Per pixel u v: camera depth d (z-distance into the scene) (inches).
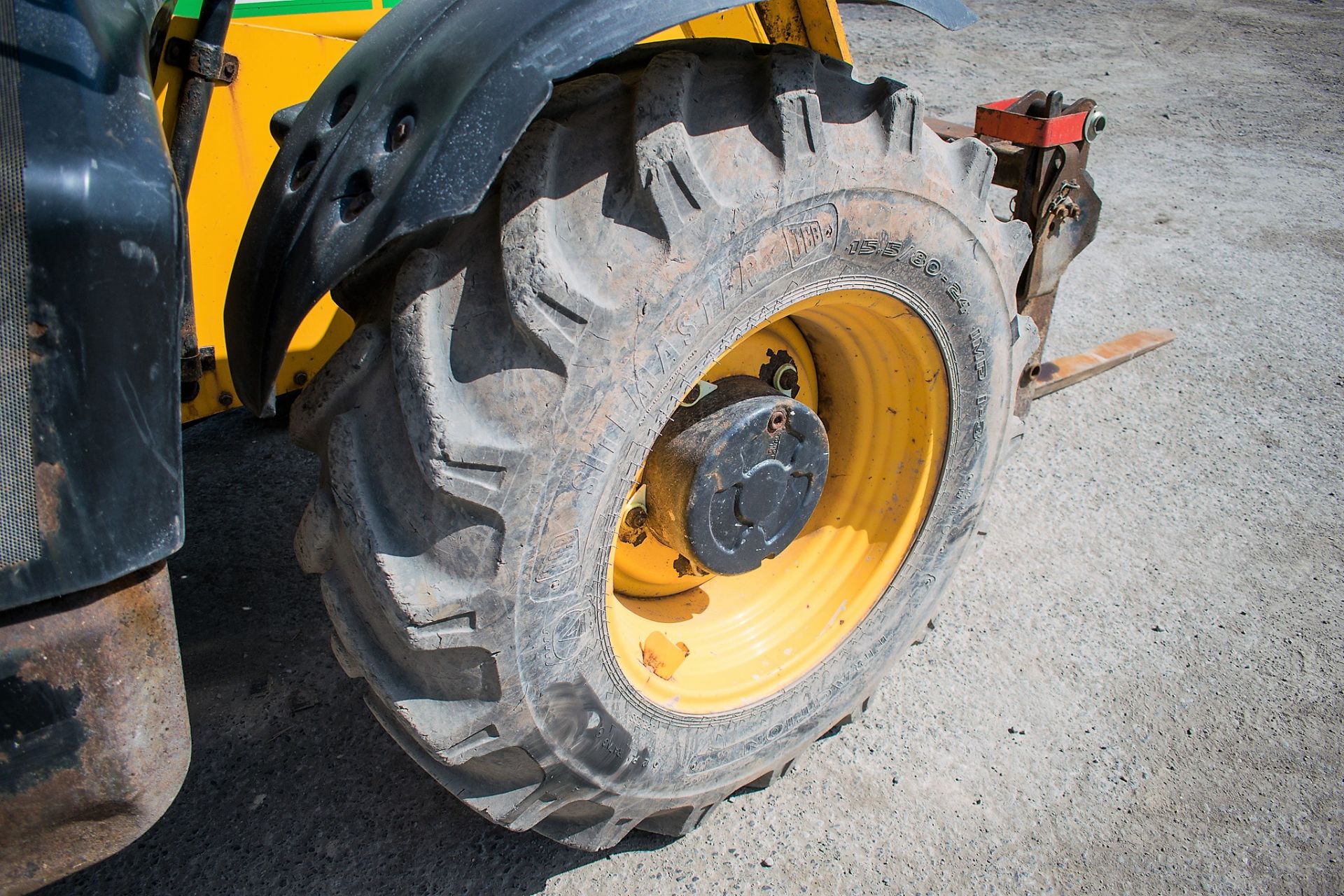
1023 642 101.7
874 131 60.1
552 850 79.1
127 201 38.4
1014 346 79.0
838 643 79.4
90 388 38.5
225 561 107.0
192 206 87.0
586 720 61.4
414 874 76.9
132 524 40.8
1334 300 172.7
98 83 39.6
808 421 69.4
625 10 46.1
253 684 92.9
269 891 75.2
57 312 37.2
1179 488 126.0
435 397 47.6
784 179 54.9
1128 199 211.3
